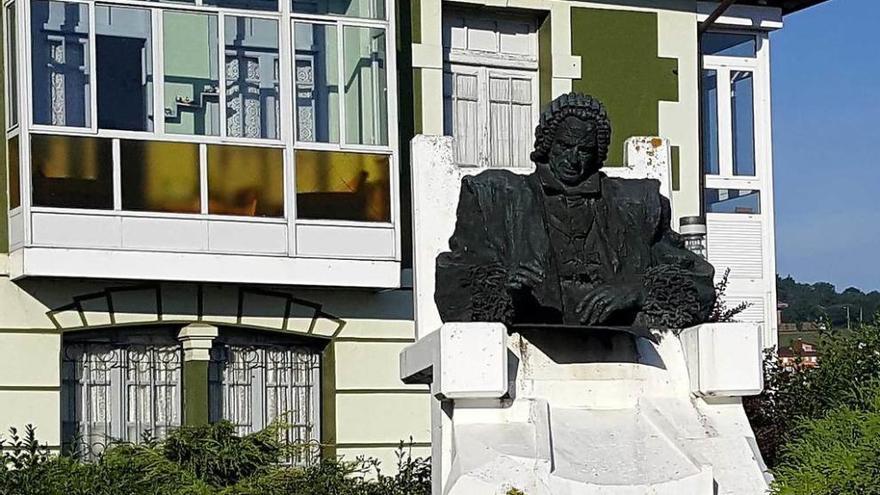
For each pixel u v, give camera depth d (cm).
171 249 1788
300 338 1920
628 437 1001
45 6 1767
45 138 1752
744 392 1024
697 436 1005
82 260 1753
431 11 2014
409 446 1883
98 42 1784
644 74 2116
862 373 1491
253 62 1858
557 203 1047
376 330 1936
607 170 1116
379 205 1880
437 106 2006
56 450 1778
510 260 1020
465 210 1041
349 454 1911
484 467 959
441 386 980
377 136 1894
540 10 2077
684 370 1044
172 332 1869
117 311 1819
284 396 1917
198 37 1836
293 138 1852
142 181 1784
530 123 2092
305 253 1844
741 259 2216
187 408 1839
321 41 1884
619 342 1042
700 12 2162
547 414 998
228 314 1866
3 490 1280
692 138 2131
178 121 1816
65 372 1822
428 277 1085
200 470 1445
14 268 1767
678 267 1049
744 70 2244
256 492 1405
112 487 1326
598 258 1043
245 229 1822
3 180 1797
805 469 989
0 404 1769
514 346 1027
